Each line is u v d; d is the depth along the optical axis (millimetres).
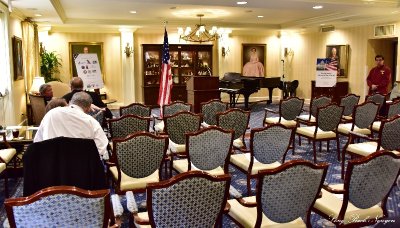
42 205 1831
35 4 7000
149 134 3227
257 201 2363
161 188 2059
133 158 3264
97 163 2732
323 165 2393
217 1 7312
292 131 3770
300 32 13594
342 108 5402
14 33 7930
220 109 6039
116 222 2381
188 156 3545
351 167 2484
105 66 12312
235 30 13203
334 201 2844
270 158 3842
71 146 2670
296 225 2518
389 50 11242
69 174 2654
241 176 4941
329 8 8375
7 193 4238
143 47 12234
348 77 11867
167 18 10961
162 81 6406
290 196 2377
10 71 7285
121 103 12570
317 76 7906
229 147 3654
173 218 2162
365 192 2576
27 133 5320
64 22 10172
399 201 3955
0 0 6488
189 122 4617
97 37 12125
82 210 1909
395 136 4277
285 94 12773
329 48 12297
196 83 8992
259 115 10539
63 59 11844
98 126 3279
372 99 6691
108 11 9406
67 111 3145
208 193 2164
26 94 8883
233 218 2730
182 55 12609
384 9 8523
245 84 11250
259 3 7566
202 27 10469
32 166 2604
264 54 13953
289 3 7625
